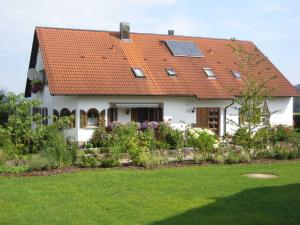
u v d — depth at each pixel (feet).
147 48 104.47
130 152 61.36
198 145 65.00
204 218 33.58
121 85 89.61
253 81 67.31
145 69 96.78
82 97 85.97
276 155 67.92
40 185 45.50
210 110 97.71
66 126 76.95
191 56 106.42
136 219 33.45
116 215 34.58
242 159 64.08
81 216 34.37
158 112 93.40
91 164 57.98
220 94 96.94
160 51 105.09
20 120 61.36
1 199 39.75
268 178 49.88
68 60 91.91
